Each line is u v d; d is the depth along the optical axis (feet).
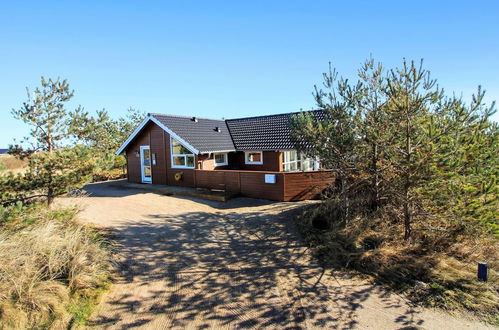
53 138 29.07
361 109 24.89
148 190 51.85
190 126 59.72
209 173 47.16
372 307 16.12
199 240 25.66
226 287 18.11
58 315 14.65
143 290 17.60
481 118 19.84
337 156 26.22
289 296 17.19
